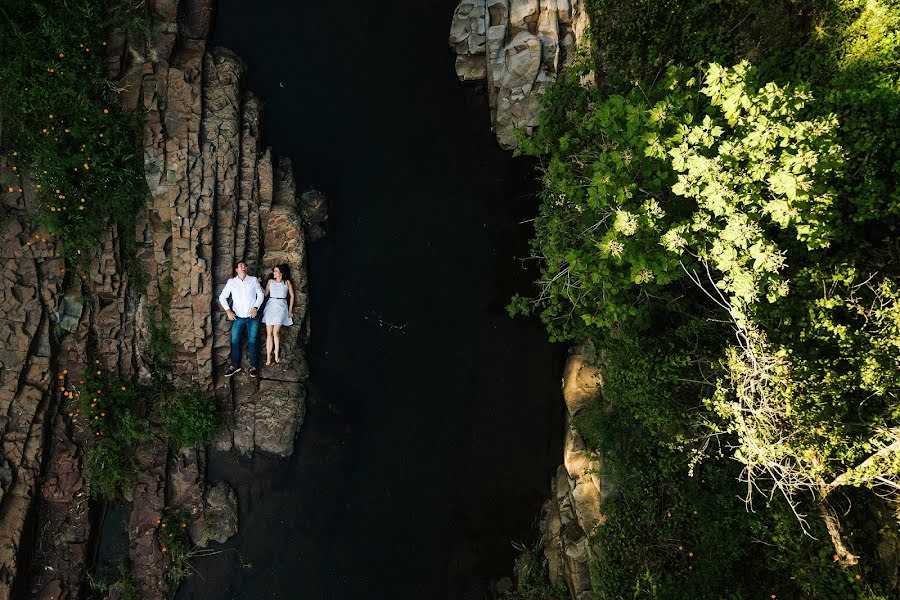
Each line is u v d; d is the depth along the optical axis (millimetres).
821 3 7762
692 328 8336
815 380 6918
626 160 7094
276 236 11656
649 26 9484
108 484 10453
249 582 10688
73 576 10172
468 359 11914
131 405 10844
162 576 10391
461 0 12820
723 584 8023
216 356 11219
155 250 10953
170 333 11023
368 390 11719
